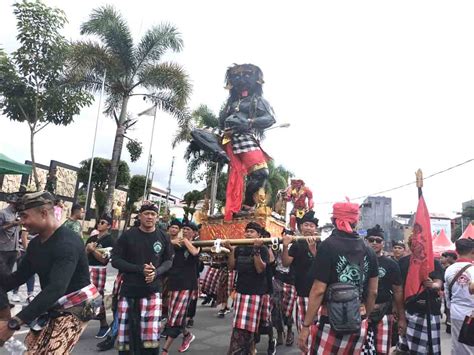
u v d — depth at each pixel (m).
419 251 4.78
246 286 5.17
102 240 6.57
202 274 9.85
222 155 7.70
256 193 7.42
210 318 8.66
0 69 12.11
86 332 6.74
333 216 3.44
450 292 4.35
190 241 5.71
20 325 2.49
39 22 12.10
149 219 4.55
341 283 3.18
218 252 5.27
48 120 13.06
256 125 7.58
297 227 9.11
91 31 17.52
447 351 7.14
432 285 4.71
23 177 22.97
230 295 8.39
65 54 12.98
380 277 4.67
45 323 2.88
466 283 4.18
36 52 12.23
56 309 2.88
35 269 2.86
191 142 8.18
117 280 5.98
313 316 3.23
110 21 17.52
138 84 18.11
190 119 18.84
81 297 2.93
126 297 4.45
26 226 2.85
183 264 5.67
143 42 18.02
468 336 4.09
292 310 6.87
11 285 3.00
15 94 12.34
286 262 5.21
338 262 3.24
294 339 7.21
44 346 2.77
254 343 5.29
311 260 5.21
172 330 5.51
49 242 2.85
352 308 3.06
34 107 12.59
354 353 3.25
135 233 4.58
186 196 28.38
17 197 2.95
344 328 3.04
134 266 4.37
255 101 7.69
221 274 8.97
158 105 18.66
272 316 6.61
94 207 29.33
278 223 7.51
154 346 4.35
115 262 4.44
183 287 5.59
